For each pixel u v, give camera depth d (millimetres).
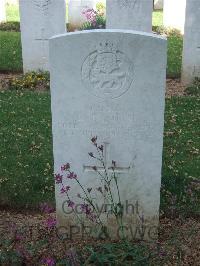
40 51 4262
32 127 2998
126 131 1789
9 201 2168
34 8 4113
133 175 1847
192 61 4043
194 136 2904
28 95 3664
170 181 2268
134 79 1721
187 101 3547
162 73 1702
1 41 5617
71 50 1703
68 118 1789
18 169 2438
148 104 1746
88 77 1732
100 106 1765
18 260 1721
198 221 2031
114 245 1793
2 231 1954
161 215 2045
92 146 1820
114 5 4164
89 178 1865
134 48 1685
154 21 7559
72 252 1723
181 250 1825
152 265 1733
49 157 2578
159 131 1775
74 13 6879
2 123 3062
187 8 3885
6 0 9312
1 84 4055
